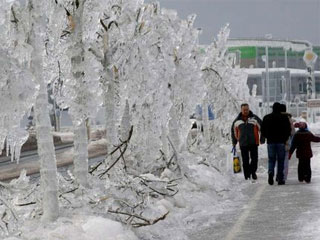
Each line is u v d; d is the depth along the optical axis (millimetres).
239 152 42312
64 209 16234
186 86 29406
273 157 27828
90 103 18094
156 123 25078
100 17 19422
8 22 14805
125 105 23875
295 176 31344
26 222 15258
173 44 28172
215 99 43062
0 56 13172
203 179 25266
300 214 19125
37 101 15547
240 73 54938
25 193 17672
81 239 13930
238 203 22406
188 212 20094
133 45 21938
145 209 17797
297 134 28203
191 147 38312
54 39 17359
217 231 17031
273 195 24125
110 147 21391
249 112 30781
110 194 17781
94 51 20609
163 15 29266
